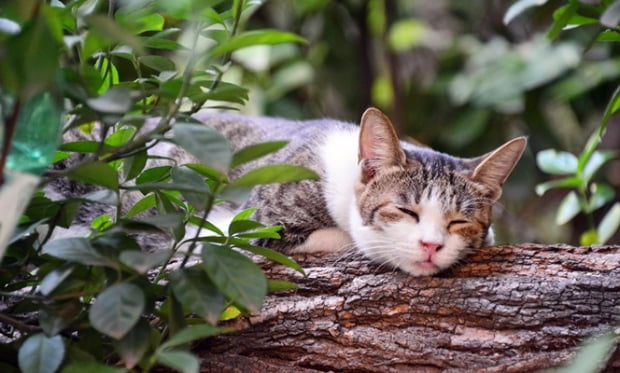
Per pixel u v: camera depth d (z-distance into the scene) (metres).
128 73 1.35
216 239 1.22
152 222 1.17
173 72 1.24
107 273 1.18
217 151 1.14
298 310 1.29
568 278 1.29
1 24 1.12
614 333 1.25
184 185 1.18
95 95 1.16
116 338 1.15
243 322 1.29
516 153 1.40
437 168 1.41
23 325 1.19
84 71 1.17
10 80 1.09
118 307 1.14
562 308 1.27
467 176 1.41
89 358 1.17
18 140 1.14
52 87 1.13
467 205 1.39
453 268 1.33
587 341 1.25
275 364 1.29
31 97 1.12
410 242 1.36
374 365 1.28
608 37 1.38
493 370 1.26
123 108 1.13
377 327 1.29
